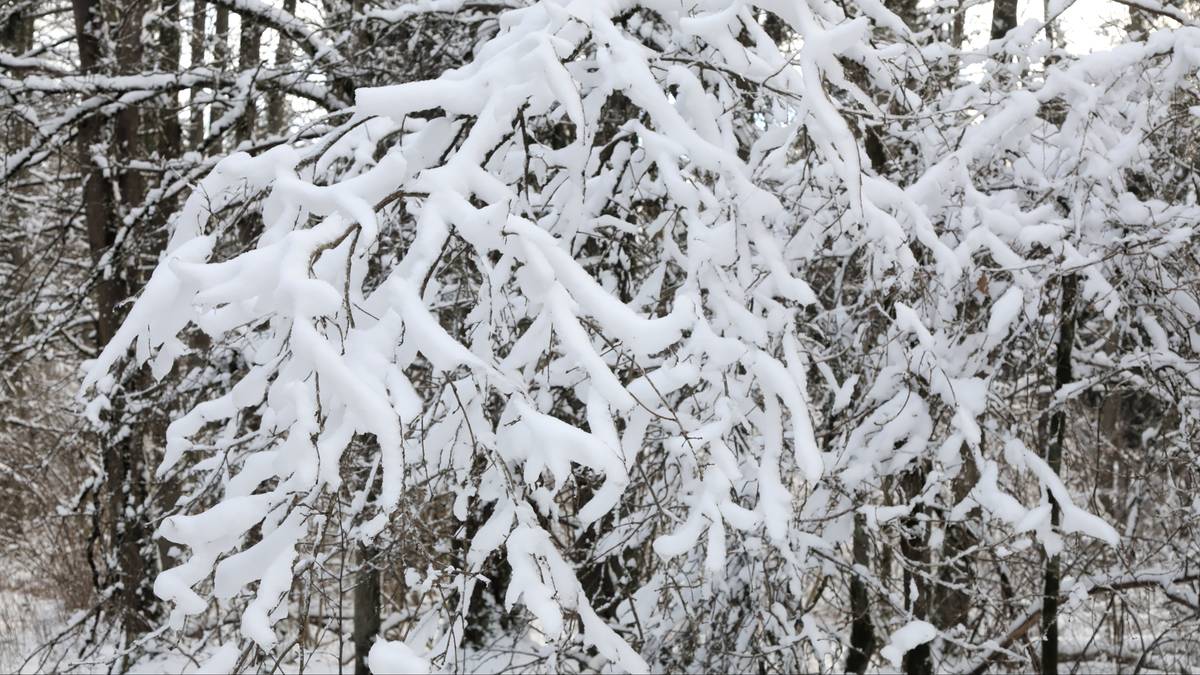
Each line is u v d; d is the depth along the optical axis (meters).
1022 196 4.64
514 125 2.82
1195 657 5.52
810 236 3.90
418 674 2.07
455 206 2.42
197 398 5.10
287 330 2.53
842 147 2.71
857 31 2.71
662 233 3.98
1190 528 4.65
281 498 2.34
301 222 2.66
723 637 4.46
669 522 3.98
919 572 4.21
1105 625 6.69
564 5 3.01
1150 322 4.70
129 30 7.51
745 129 5.33
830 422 4.55
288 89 5.88
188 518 2.20
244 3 5.90
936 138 4.56
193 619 4.87
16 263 10.00
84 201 7.35
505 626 6.45
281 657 2.31
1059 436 4.74
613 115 4.91
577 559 4.63
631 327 2.42
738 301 3.07
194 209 2.80
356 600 4.73
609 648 2.59
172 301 2.33
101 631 6.84
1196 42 4.16
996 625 5.23
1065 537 4.95
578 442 2.21
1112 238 4.50
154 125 8.56
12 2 7.94
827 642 4.73
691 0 3.23
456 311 3.55
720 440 2.88
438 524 3.33
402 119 3.02
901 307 3.61
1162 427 5.00
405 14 5.07
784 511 2.96
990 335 3.95
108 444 6.24
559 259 2.43
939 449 4.14
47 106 8.23
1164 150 4.53
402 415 2.16
